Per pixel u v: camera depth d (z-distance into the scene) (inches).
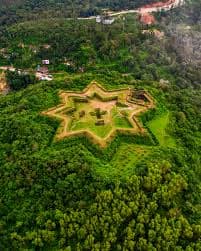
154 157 4970.5
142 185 4586.6
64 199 4539.9
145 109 5743.1
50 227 4377.5
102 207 4362.7
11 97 6481.3
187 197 4763.8
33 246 4345.5
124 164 4859.7
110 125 5354.3
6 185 4825.3
